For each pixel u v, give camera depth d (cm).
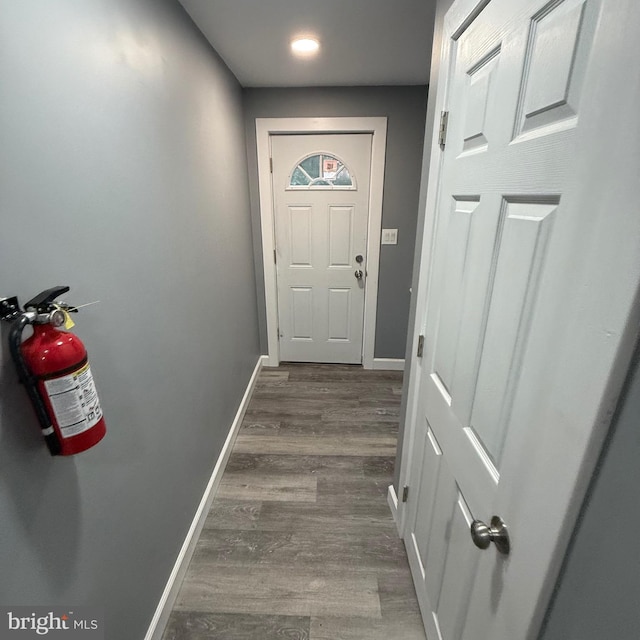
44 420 64
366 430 235
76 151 79
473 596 80
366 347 311
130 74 102
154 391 118
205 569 145
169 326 129
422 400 124
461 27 87
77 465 80
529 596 56
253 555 151
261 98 247
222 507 175
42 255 70
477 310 79
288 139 261
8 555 63
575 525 47
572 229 47
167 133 127
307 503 177
